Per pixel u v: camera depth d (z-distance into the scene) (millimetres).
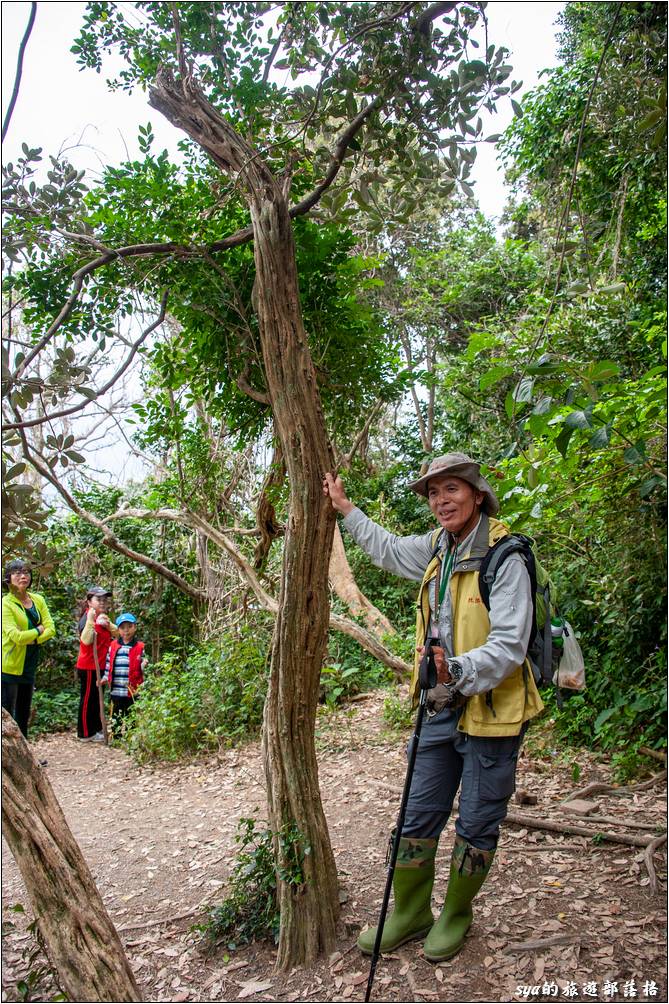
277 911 2750
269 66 2816
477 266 10617
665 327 5238
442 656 2295
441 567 2684
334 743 5656
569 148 6797
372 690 7336
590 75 6691
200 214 3039
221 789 5176
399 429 11852
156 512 7191
